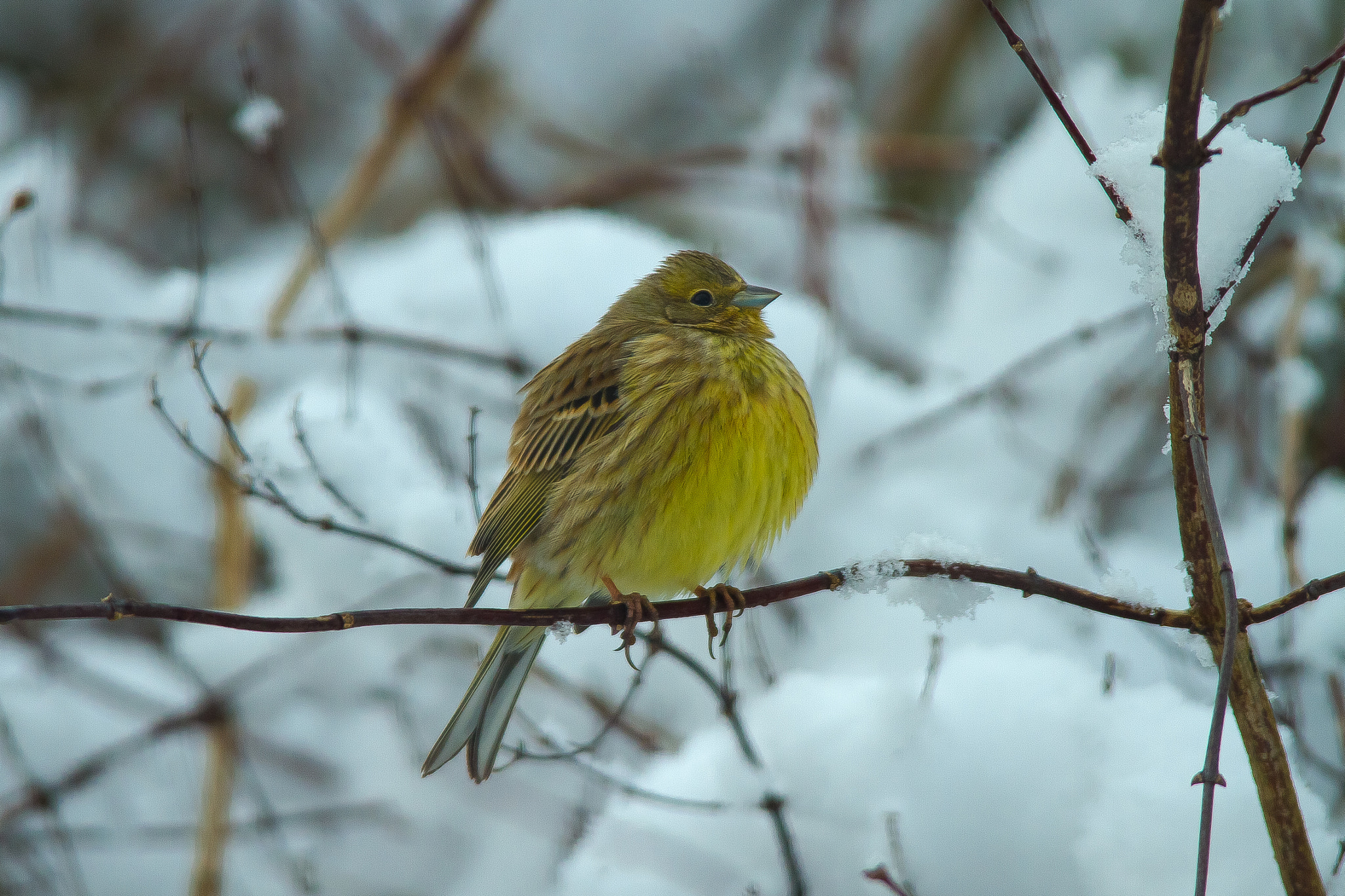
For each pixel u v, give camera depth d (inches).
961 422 485.4
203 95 677.9
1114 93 520.1
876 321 598.9
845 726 349.7
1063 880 311.3
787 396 331.3
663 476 323.0
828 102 565.0
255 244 652.1
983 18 642.2
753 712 364.8
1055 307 505.0
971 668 349.1
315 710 496.1
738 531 327.0
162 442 554.3
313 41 705.0
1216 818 285.9
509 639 332.2
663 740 434.6
